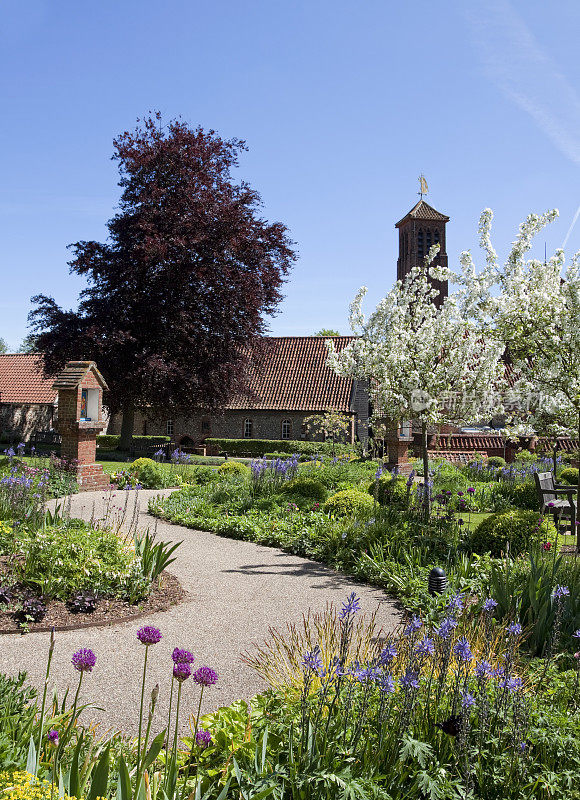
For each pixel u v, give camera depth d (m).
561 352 11.45
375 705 3.64
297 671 4.41
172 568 9.75
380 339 13.52
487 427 32.88
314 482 15.24
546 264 12.28
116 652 6.20
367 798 2.98
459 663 3.66
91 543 8.07
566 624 6.32
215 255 29.14
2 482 11.84
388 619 7.35
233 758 3.20
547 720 3.70
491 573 7.69
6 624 6.70
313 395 40.66
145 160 29.78
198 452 36.91
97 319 28.73
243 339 30.55
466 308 13.01
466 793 3.03
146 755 2.89
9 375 48.84
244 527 12.48
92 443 18.36
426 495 12.19
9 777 2.60
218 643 6.54
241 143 32.38
